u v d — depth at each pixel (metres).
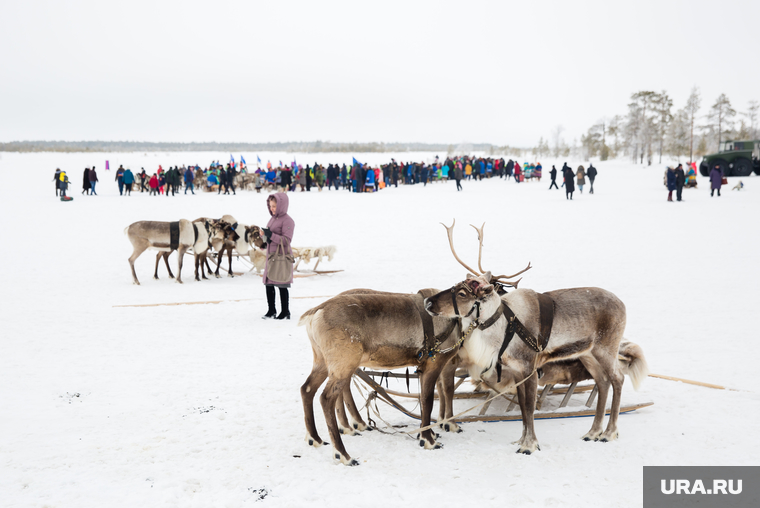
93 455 4.77
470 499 4.09
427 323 5.05
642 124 73.81
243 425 5.49
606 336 5.28
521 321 5.11
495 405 6.12
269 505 3.98
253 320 10.02
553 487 4.30
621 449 5.00
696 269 13.77
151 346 8.26
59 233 21.03
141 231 13.34
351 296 5.00
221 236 14.36
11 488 4.18
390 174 43.47
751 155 41.44
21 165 66.69
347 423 5.43
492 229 21.25
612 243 17.75
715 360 7.52
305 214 26.27
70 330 9.11
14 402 5.98
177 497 4.09
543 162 83.31
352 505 3.99
